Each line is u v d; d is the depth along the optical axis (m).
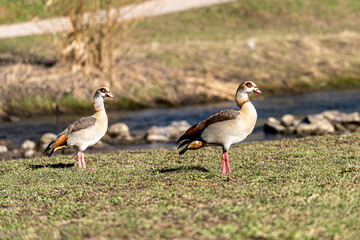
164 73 32.84
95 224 7.09
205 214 7.32
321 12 51.34
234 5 51.47
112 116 26.75
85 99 27.91
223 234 6.38
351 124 22.45
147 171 11.62
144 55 35.94
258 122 24.17
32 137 22.08
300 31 46.22
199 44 39.59
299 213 7.20
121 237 6.54
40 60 32.41
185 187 9.36
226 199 8.14
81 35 29.42
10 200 9.27
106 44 29.48
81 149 12.31
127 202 8.40
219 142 10.05
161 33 43.38
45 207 8.76
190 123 24.70
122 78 30.84
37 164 13.74
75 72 29.41
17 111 26.55
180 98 30.02
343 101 29.28
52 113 26.98
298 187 8.70
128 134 22.16
